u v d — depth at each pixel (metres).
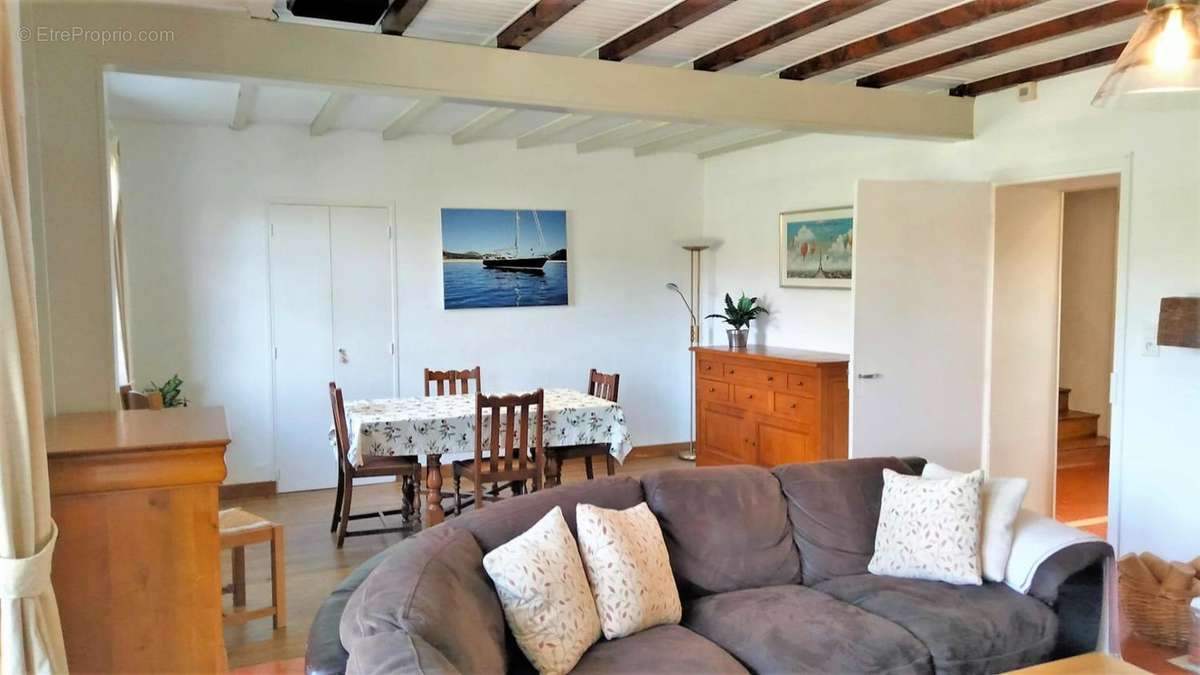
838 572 3.15
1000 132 4.65
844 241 5.67
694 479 3.13
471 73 3.54
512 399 4.30
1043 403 5.07
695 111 4.03
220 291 5.54
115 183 4.77
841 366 5.10
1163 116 3.88
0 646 1.84
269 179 5.62
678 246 7.05
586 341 6.72
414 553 2.30
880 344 4.54
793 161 6.13
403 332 6.07
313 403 5.84
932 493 3.11
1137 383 4.04
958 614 2.71
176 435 2.31
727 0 3.11
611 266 6.79
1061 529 2.98
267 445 5.72
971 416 4.84
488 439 4.52
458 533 2.54
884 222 4.52
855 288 4.48
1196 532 3.81
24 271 1.92
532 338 6.51
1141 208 3.99
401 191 6.00
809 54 4.05
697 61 4.08
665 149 6.55
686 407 7.18
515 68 3.64
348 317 5.89
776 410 5.46
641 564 2.68
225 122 5.41
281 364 5.73
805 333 6.08
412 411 4.65
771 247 6.38
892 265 4.55
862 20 3.52
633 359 6.92
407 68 3.42
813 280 5.95
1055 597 2.80
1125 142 4.04
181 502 2.22
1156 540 3.98
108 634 2.18
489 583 2.43
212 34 3.08
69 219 2.89
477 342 6.31
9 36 1.97
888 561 3.10
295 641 3.39
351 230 5.87
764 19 3.51
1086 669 2.38
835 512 3.24
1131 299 4.05
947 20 3.39
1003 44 3.74
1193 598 2.99
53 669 1.90
